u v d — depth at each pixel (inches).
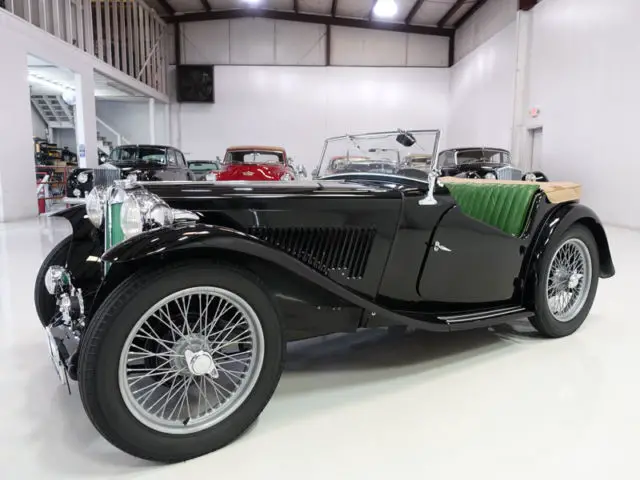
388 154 99.4
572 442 62.9
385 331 109.3
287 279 70.4
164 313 59.2
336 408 72.5
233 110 627.8
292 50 615.8
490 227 89.2
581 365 88.1
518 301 98.0
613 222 300.0
